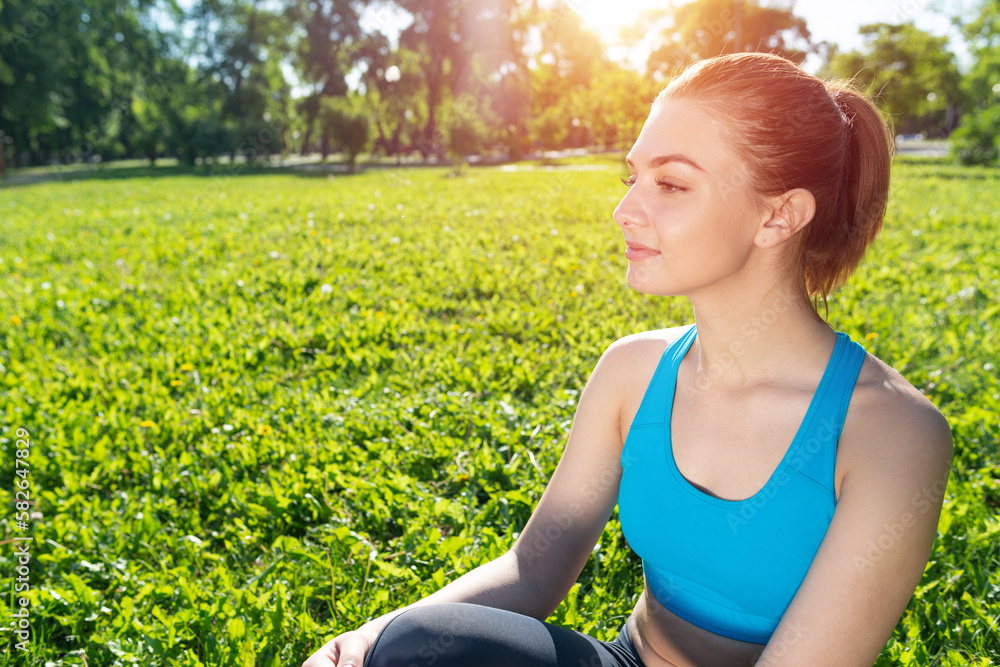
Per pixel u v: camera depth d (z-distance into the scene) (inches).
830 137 37.5
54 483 115.6
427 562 89.4
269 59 1750.7
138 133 1787.6
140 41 1663.4
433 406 134.1
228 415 134.7
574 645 39.1
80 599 84.4
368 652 37.4
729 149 36.5
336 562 90.7
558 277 231.6
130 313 214.8
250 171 1211.2
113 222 410.0
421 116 1731.1
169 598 86.7
